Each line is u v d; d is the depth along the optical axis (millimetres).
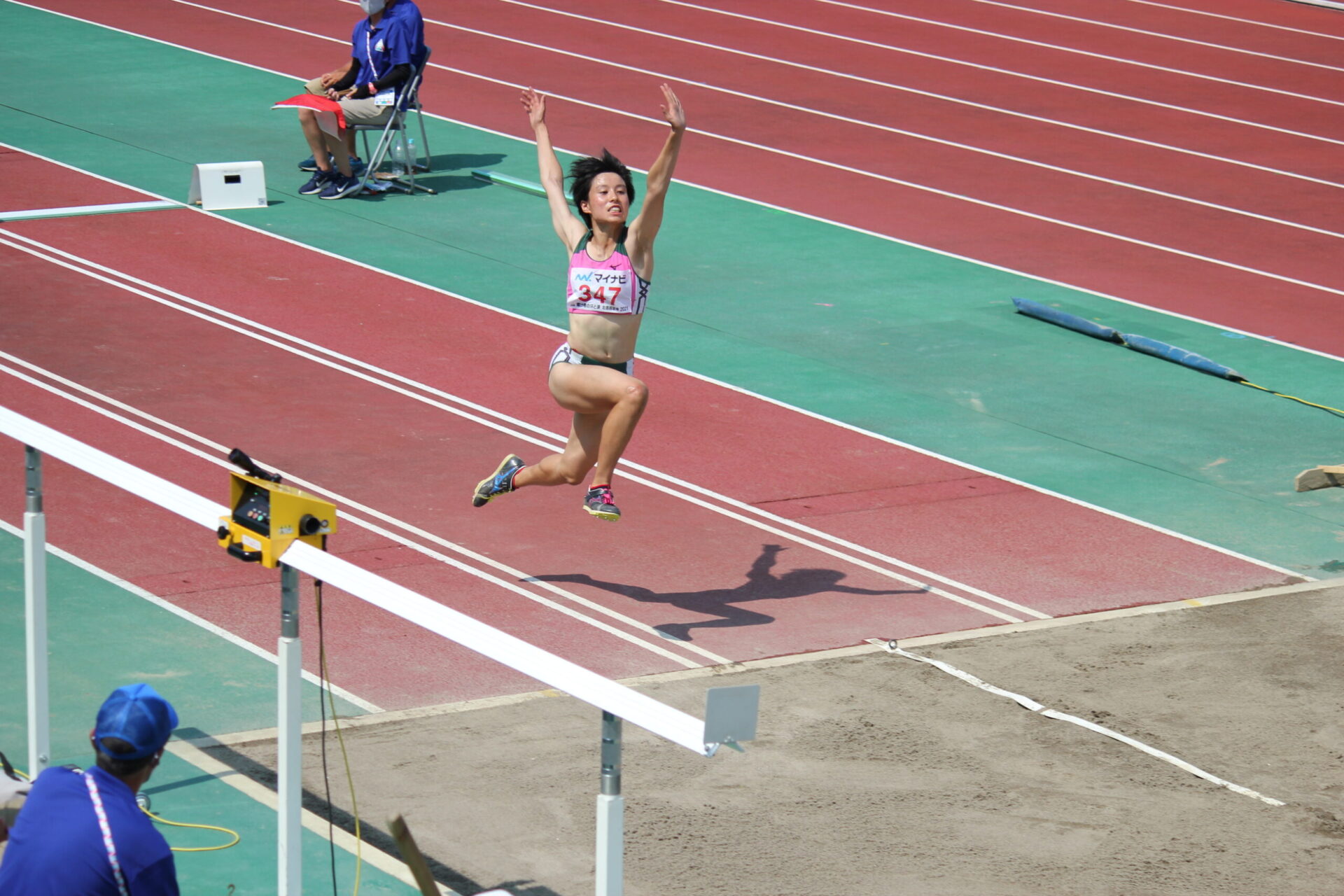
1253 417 46812
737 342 51406
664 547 36406
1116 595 34719
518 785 25828
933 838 24703
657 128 79000
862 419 45219
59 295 52312
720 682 29922
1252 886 23562
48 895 15133
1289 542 38219
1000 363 50625
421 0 107375
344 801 24953
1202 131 83188
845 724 28438
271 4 103125
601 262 30406
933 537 37500
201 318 50938
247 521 19156
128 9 99625
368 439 41906
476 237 61594
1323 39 107188
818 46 99125
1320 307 57438
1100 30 107500
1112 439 44656
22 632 30547
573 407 30688
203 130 74188
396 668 30094
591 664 30453
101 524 35938
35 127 73000
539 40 97312
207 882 22172
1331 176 75438
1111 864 24047
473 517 37500
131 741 15438
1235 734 28594
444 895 22312
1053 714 29062
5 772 19672
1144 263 61812
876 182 71625
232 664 29688
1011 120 83750
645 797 25656
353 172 67062
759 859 23891
